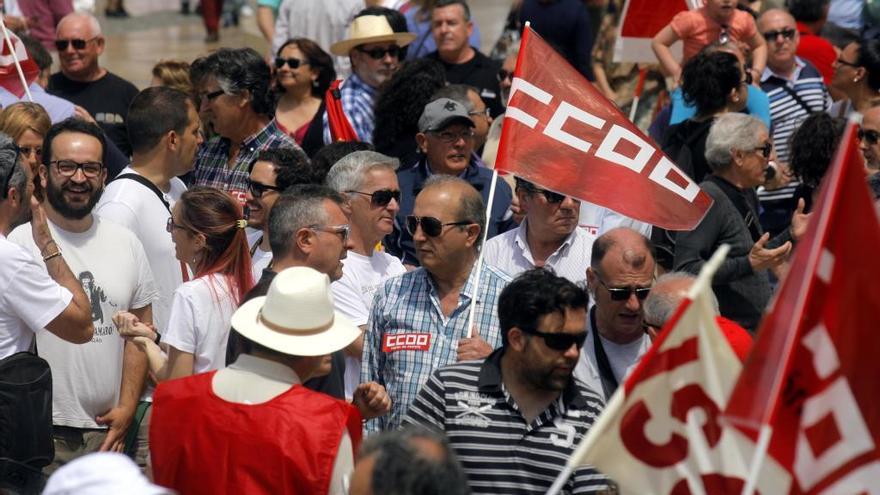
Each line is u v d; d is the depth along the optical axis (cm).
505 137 2395
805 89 3950
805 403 1477
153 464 1817
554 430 1862
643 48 3928
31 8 4975
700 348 1520
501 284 2261
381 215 2525
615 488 1823
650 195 2420
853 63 3456
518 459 1862
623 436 1546
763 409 1399
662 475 1548
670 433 1540
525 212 2645
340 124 3700
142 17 7994
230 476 1761
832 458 1483
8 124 2852
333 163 2872
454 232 2206
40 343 2386
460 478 1388
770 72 3994
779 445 1498
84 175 2388
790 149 3100
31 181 2217
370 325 2277
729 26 3844
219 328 2203
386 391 2186
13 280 2144
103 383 2427
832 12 4991
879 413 1464
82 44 3938
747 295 2772
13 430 2069
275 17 5259
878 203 2747
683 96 3225
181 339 2194
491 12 7888
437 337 2220
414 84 3322
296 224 2192
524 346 1831
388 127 3344
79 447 2423
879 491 1473
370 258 2564
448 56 4141
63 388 2397
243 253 2267
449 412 1889
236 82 3067
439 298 2252
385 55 3812
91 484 1284
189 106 2769
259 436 1758
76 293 2231
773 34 3950
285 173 2680
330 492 1758
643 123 4484
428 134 3022
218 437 1772
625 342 2248
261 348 1823
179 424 1797
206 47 7019
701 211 2430
